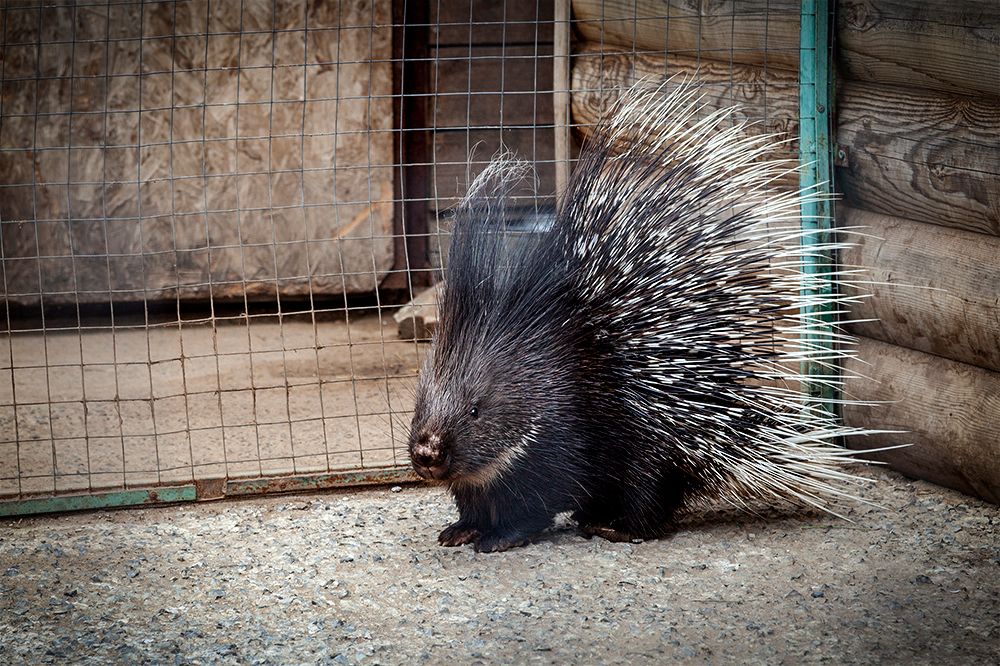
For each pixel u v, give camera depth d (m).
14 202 6.26
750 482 3.25
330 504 3.66
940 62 3.39
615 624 2.72
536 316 3.12
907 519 3.37
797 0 3.79
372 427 4.48
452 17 6.15
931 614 2.73
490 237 3.24
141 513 3.64
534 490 3.14
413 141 6.30
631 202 3.24
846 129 3.74
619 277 3.14
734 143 3.85
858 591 2.87
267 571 3.12
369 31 6.15
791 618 2.73
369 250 6.35
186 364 5.47
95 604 2.92
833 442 3.87
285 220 6.34
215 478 3.69
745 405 3.22
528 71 6.20
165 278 6.36
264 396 4.96
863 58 3.66
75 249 6.30
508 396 3.05
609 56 4.50
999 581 2.92
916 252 3.56
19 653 2.64
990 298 3.32
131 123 6.24
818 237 3.75
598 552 3.19
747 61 4.04
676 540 3.26
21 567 3.18
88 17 6.14
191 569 3.14
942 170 3.44
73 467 4.09
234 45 6.20
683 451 3.19
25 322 6.34
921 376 3.61
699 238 3.20
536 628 2.71
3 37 6.12
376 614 2.83
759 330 3.48
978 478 3.45
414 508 3.60
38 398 4.97
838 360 3.83
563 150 4.64
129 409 4.82
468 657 2.58
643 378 3.13
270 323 6.29
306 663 2.57
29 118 6.20
